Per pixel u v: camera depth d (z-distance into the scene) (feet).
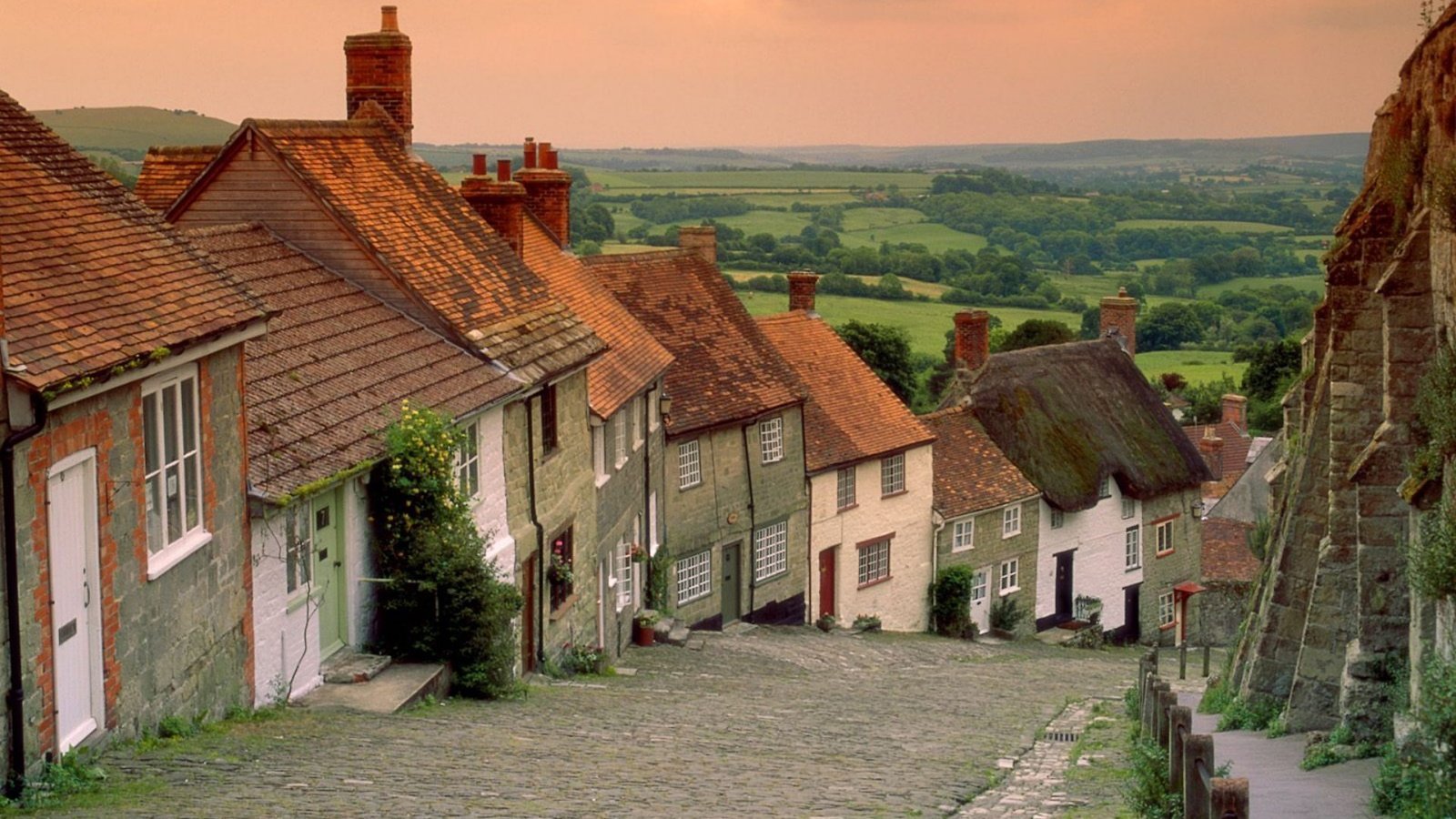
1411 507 47.98
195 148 87.04
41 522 40.37
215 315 50.31
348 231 75.31
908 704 78.28
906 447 139.33
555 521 81.92
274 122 77.97
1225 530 179.93
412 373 69.05
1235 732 62.18
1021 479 150.61
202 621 50.39
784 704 74.90
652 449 109.70
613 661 95.55
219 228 71.26
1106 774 51.11
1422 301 51.49
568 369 80.84
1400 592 52.42
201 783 41.06
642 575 108.06
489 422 72.74
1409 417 52.08
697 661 100.32
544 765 47.39
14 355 39.45
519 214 95.30
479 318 77.46
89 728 43.47
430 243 80.53
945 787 47.19
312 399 61.41
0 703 38.68
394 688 59.72
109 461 44.14
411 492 62.90
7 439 38.34
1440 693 36.65
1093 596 158.51
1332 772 48.65
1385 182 57.21
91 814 36.47
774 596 128.36
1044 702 84.02
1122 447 161.38
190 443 49.93
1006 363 161.27
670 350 122.52
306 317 67.97
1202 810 32.14
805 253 412.98
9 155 49.60
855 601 136.98
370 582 63.26
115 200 52.75
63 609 41.93
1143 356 319.88
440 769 45.06
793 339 143.84
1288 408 77.56
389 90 90.94
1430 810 35.70
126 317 45.96
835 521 134.10
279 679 56.65
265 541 55.26
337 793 40.19
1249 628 72.23
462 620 63.87
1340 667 58.95
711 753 53.21
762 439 125.70
